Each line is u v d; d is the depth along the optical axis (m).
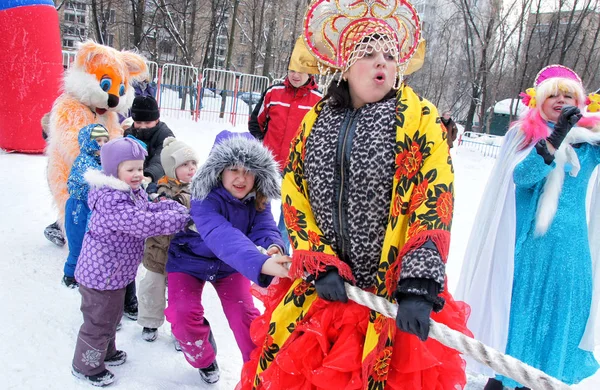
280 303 2.16
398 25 2.20
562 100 3.15
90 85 5.16
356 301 1.90
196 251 3.03
